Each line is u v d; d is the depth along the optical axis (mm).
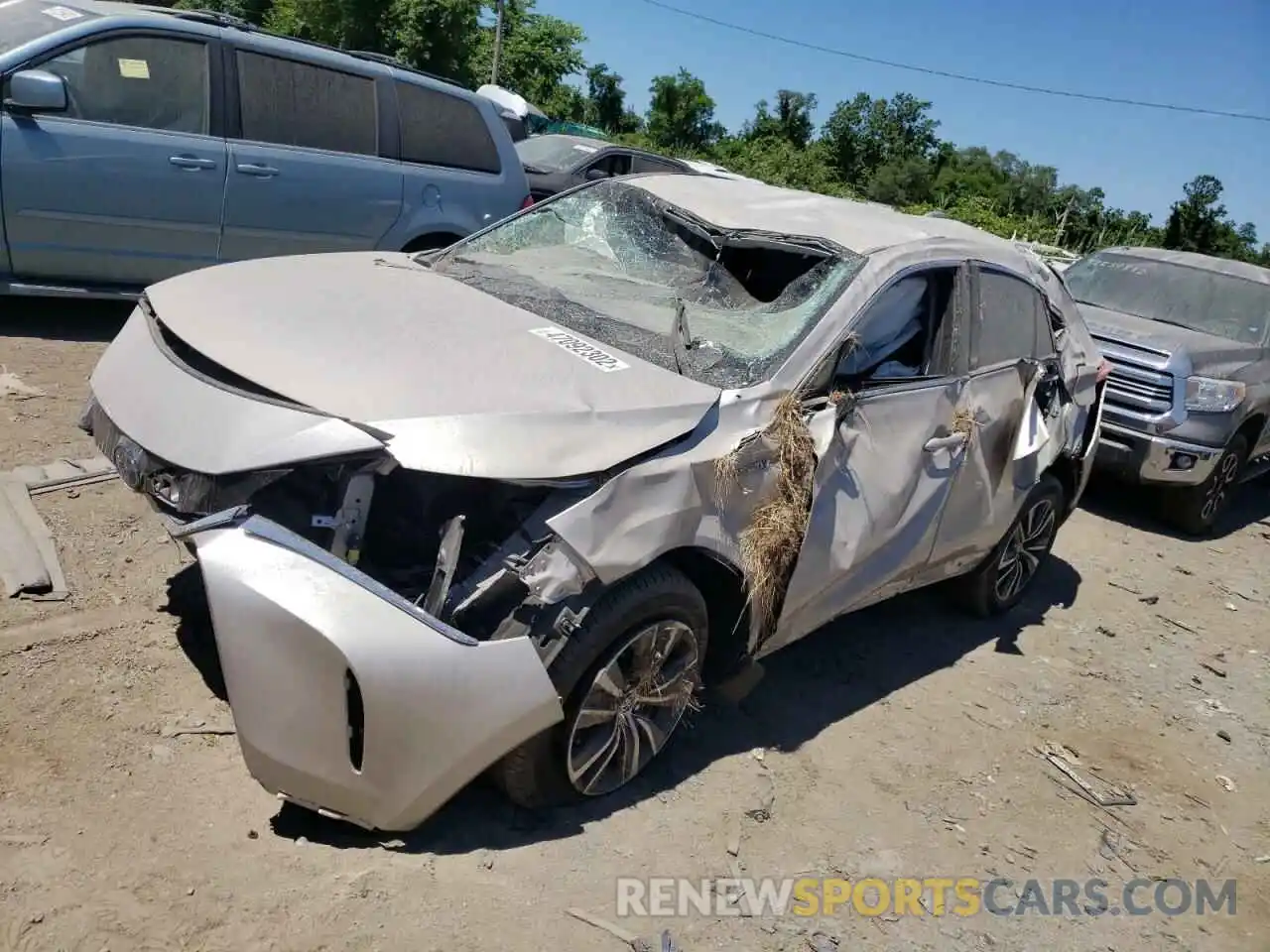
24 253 6227
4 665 3330
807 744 4066
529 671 2846
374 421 2848
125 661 3486
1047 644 5527
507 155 8148
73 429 5191
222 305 3553
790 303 3916
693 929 2998
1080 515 7949
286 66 6969
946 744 4316
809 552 3598
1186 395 7422
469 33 30203
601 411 3107
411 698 2695
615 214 4605
